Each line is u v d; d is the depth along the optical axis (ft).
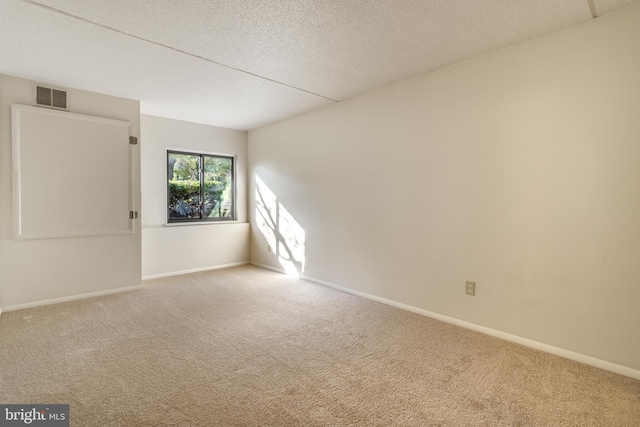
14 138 10.39
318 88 11.54
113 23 7.37
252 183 17.98
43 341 8.29
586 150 7.30
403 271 10.96
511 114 8.40
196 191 16.81
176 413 5.58
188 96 12.42
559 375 6.88
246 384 6.48
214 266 17.01
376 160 11.68
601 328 7.19
